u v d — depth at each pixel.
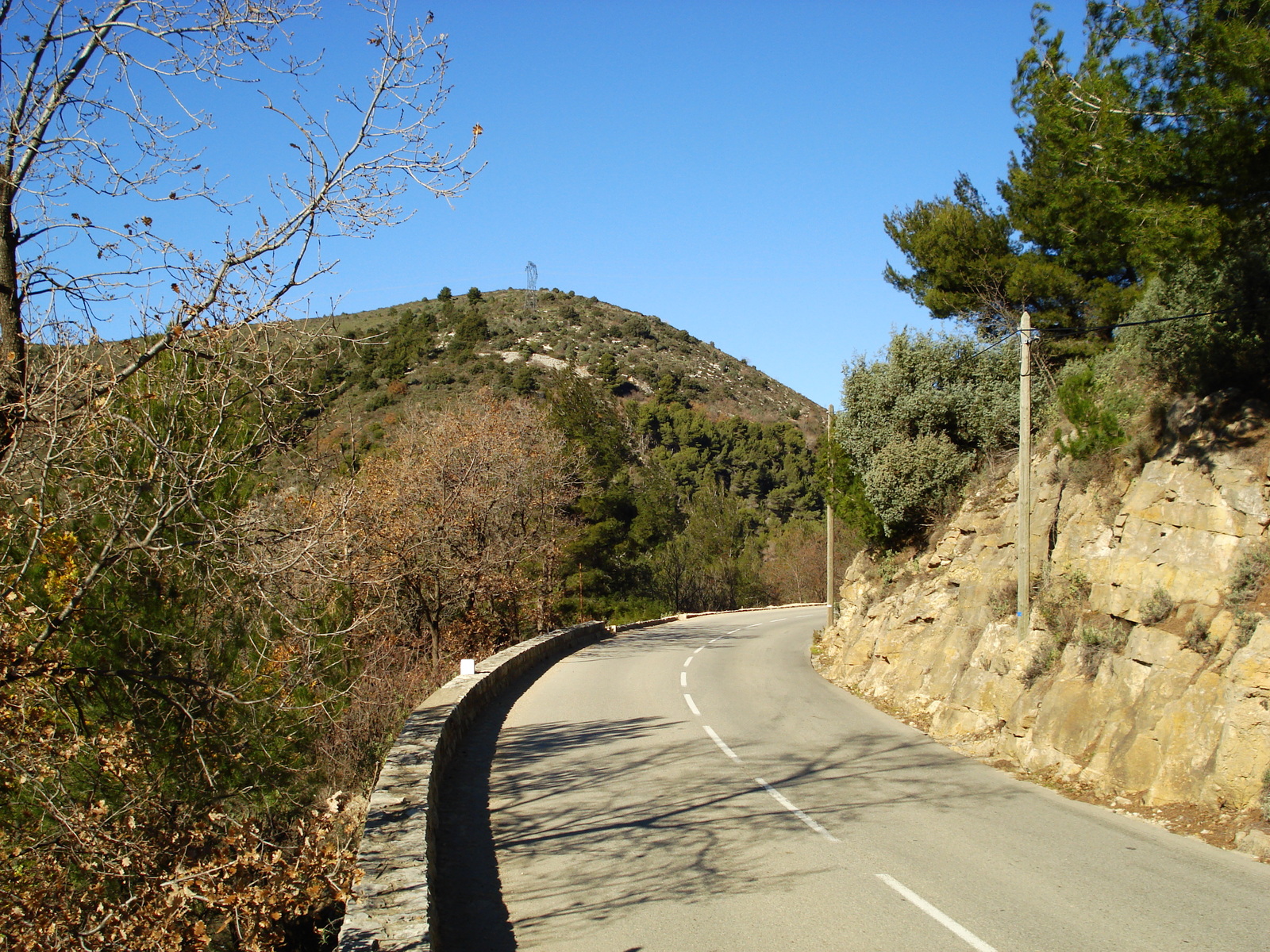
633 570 49.62
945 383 21.23
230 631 9.59
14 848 6.22
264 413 7.22
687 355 138.62
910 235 24.61
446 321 104.19
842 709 15.74
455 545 24.47
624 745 12.39
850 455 23.38
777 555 65.25
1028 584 12.93
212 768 9.04
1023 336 13.00
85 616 8.00
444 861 7.35
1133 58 9.55
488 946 5.55
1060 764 10.25
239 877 6.38
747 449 85.19
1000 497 16.78
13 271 6.41
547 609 32.97
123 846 6.62
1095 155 10.12
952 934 5.69
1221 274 11.73
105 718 8.35
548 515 32.28
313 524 8.04
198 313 6.54
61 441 6.39
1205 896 6.38
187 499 6.79
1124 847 7.60
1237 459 10.09
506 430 29.83
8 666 6.12
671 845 7.74
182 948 5.99
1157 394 12.59
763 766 11.03
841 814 8.77
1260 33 8.49
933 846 7.69
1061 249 19.94
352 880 5.51
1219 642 9.04
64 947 5.66
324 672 11.68
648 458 60.53
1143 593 10.42
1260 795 7.74
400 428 28.12
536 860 7.35
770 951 5.43
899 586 19.53
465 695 13.65
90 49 6.52
